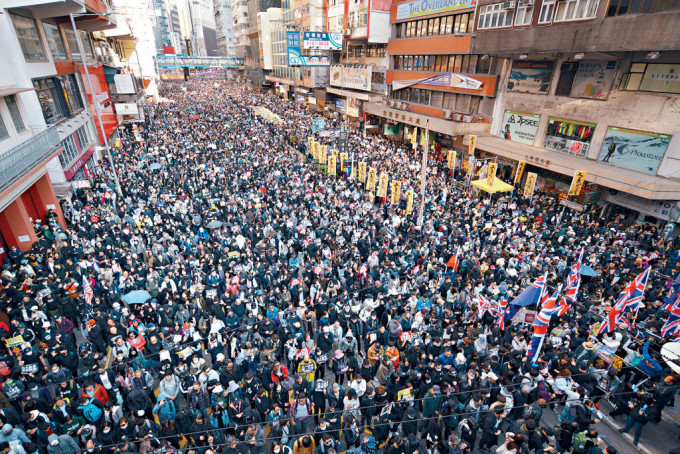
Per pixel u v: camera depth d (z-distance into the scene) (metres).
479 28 27.28
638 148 19.88
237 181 25.28
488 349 11.19
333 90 53.25
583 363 9.67
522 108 27.00
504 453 7.45
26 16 20.80
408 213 20.09
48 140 18.30
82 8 22.42
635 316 11.32
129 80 38.81
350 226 18.39
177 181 25.23
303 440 7.59
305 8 60.22
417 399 8.91
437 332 11.11
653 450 8.96
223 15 146.88
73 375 10.09
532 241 17.02
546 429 8.23
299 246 17.22
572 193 19.86
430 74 35.75
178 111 57.81
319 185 24.62
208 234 18.52
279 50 76.88
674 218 18.17
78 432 7.62
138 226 18.55
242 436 7.92
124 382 9.38
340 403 8.89
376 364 10.25
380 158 31.75
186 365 9.70
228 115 54.16
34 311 11.27
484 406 9.02
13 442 7.13
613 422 9.87
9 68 18.30
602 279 14.55
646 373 9.71
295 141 39.66
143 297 12.05
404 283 13.56
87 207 21.09
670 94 18.22
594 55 20.61
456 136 33.28
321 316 12.19
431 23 34.56
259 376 9.53
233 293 13.09
